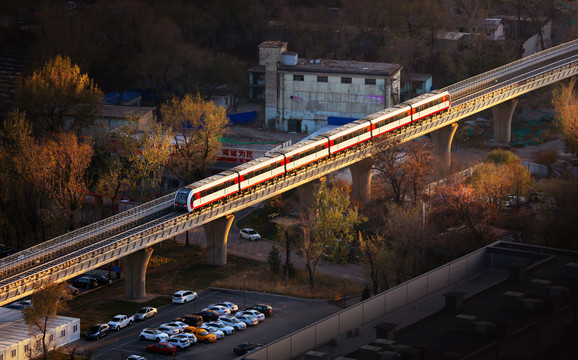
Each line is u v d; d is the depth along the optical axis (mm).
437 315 146375
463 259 165750
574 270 163500
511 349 136750
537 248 173375
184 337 191250
